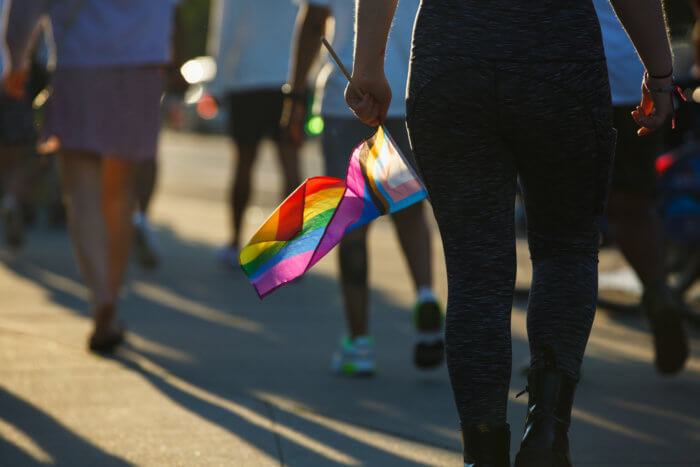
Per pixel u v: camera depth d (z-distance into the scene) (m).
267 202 46.56
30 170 31.14
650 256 13.87
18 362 14.70
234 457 10.65
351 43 14.02
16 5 15.01
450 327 7.91
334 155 14.30
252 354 16.14
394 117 13.55
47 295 20.39
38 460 10.41
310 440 11.38
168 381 13.99
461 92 7.46
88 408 12.40
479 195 7.75
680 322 13.84
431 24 7.62
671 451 11.25
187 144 105.81
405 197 7.91
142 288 22.23
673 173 19.47
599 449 11.31
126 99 15.73
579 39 7.41
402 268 25.78
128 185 16.53
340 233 8.26
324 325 18.67
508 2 7.40
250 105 24.33
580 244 8.09
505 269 7.87
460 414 7.91
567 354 7.87
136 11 15.65
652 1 7.75
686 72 19.92
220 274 24.42
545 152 7.60
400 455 10.88
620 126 13.07
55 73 15.62
